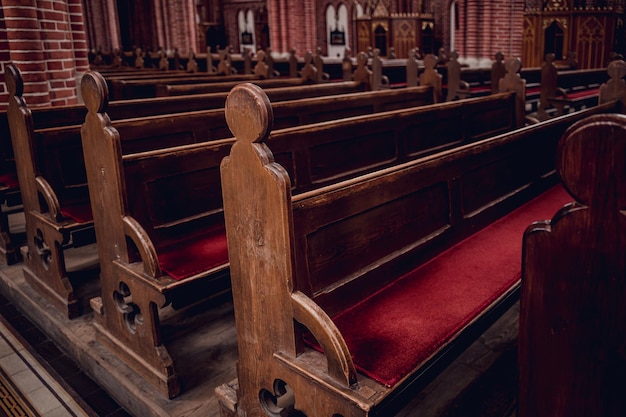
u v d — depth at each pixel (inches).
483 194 137.3
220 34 1045.8
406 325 90.6
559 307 59.6
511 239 128.7
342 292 95.3
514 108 242.1
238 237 87.5
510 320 143.2
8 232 188.4
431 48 764.0
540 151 165.9
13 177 192.2
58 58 246.5
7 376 133.8
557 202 159.5
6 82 148.1
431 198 116.6
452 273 110.1
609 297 55.7
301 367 82.3
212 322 148.5
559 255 57.9
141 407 116.5
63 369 136.9
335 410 78.5
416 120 188.4
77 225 144.2
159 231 126.7
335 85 267.4
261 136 78.9
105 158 115.6
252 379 94.2
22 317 165.0
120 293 124.7
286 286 81.8
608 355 57.6
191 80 299.3
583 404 61.2
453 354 88.6
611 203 53.1
